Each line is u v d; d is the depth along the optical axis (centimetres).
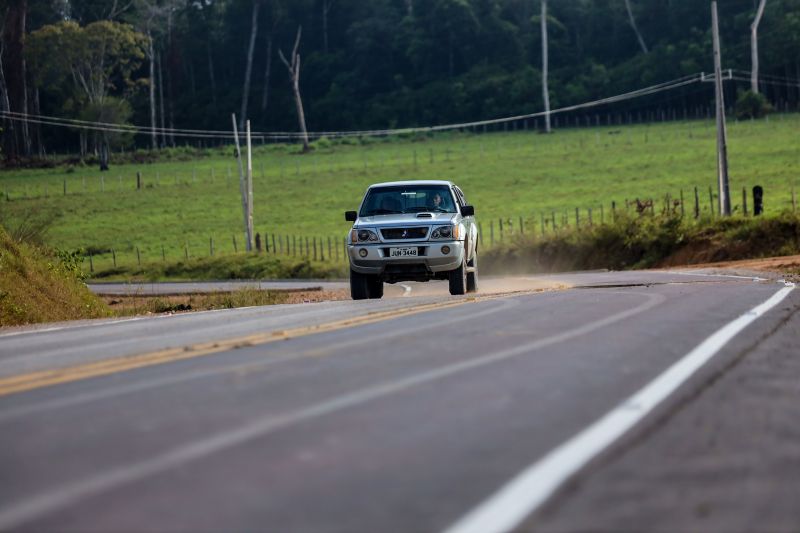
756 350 1889
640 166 19238
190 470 1055
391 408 1374
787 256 6869
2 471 1088
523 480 980
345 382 1598
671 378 1567
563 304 2992
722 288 3588
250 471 1043
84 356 2133
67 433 1277
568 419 1281
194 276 12762
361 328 2438
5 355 2266
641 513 868
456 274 4012
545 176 19612
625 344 1991
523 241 10512
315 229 16750
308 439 1191
